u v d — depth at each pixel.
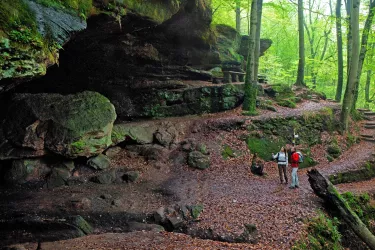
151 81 18.55
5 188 11.48
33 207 9.87
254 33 18.14
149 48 17.80
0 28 5.78
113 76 17.56
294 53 35.84
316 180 11.00
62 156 12.46
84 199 10.30
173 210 10.26
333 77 30.69
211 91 18.73
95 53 15.48
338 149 16.70
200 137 16.17
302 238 8.90
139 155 14.77
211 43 21.19
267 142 16.14
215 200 11.12
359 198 12.29
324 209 10.91
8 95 12.65
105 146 13.17
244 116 17.58
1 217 9.18
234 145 15.75
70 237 8.52
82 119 12.53
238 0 19.92
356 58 17.70
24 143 11.56
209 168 14.34
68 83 16.36
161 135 15.56
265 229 9.13
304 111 18.44
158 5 12.84
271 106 19.16
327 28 34.00
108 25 11.16
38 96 12.48
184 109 18.39
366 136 19.02
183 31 18.33
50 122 12.05
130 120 17.42
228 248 7.91
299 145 16.45
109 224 9.64
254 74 20.66
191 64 21.11
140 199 11.22
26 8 6.62
